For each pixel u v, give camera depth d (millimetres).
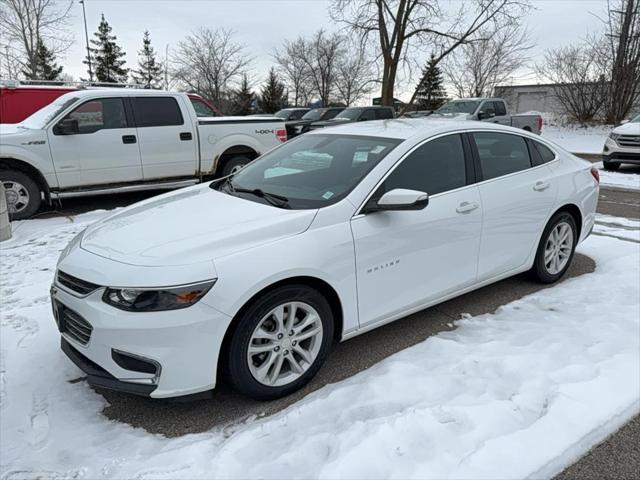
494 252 3904
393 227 3182
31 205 7316
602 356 3109
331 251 2902
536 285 4523
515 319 3785
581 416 2520
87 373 2635
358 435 2400
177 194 3824
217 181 4070
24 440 2527
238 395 2939
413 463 2211
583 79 26125
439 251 3482
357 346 3463
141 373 2494
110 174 7766
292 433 2514
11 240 6188
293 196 3271
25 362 3230
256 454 2367
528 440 2354
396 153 3377
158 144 8070
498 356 3146
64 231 6574
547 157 4445
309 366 2947
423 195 2996
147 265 2547
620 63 24297
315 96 44781
